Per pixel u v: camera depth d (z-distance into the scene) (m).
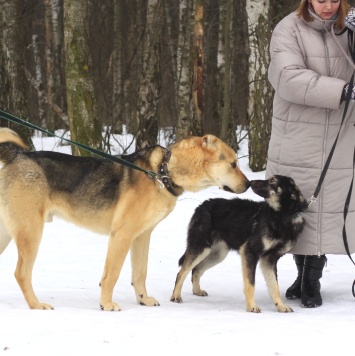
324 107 9.25
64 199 9.70
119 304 9.92
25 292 9.31
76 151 21.00
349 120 9.60
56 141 32.22
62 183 9.66
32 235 9.43
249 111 25.14
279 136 10.01
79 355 7.00
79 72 20.98
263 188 9.66
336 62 9.52
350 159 9.70
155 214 9.66
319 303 10.01
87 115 21.03
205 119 32.38
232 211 10.38
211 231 10.50
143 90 27.88
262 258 9.90
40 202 9.50
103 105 36.91
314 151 9.66
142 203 9.55
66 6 20.95
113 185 9.70
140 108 27.88
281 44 9.59
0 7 29.19
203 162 9.68
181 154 9.68
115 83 37.50
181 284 10.39
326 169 9.57
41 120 39.44
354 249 10.05
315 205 9.80
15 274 9.37
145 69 27.81
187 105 26.81
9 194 9.43
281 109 9.91
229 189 9.80
